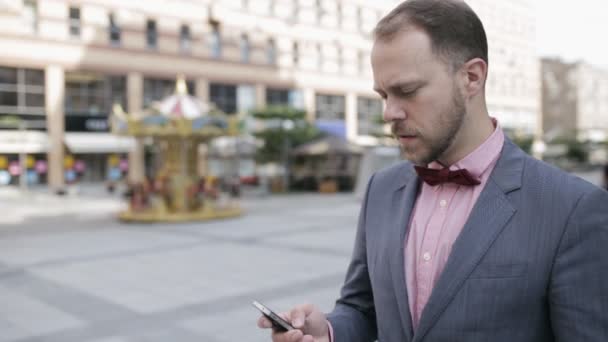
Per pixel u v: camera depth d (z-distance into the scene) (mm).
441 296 1272
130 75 31188
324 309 6105
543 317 1241
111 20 30734
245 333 5305
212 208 16766
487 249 1261
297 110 25703
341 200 21891
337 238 11523
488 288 1237
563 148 41781
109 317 5934
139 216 15516
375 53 1312
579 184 1271
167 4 32062
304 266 8492
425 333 1284
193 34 33062
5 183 28812
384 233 1505
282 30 35562
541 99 68250
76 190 25906
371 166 20969
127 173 32188
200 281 7586
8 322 5820
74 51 29562
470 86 1310
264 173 29344
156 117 15914
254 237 11945
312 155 28000
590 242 1200
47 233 13266
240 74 34531
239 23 34344
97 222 15602
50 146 26469
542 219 1246
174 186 16359
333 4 31672
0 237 12609
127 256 9797
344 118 38531
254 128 26062
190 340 5125
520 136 35156
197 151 17094
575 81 70062
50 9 28891
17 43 28109
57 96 29328
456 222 1364
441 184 1428
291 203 20797
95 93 30672
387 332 1438
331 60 36469
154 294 6910
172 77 32438
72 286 7457
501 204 1295
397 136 1343
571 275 1194
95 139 30406
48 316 6016
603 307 1173
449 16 1270
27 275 8258
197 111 16188
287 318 1444
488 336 1229
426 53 1250
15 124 25906
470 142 1367
